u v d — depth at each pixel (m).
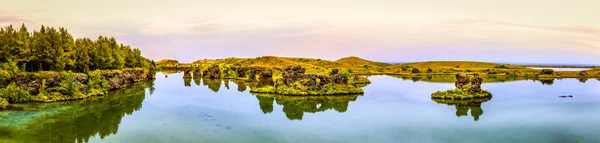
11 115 50.53
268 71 124.75
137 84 111.19
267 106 63.00
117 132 43.19
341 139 40.75
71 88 67.44
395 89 92.44
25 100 61.75
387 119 51.38
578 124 48.28
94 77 80.31
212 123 48.59
